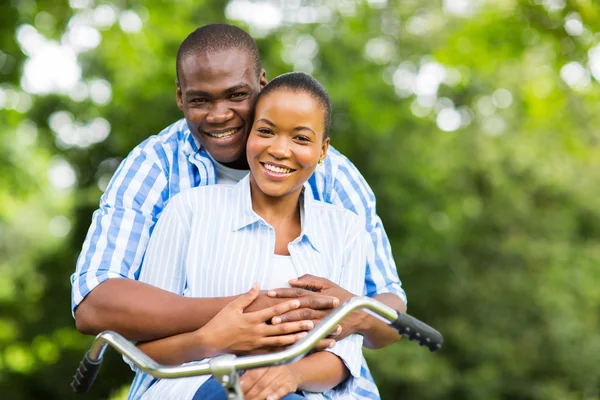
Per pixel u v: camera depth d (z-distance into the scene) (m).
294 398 3.47
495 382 21.33
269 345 3.54
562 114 14.06
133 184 4.33
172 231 3.93
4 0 14.54
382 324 3.97
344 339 3.86
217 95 4.30
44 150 20.83
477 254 23.72
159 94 18.55
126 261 4.12
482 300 22.80
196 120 4.36
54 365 23.06
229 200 3.96
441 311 22.89
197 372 3.00
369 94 19.42
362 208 4.71
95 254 4.08
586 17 10.10
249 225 3.90
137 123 19.69
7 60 15.31
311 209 4.02
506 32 11.69
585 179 24.31
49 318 23.62
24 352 23.36
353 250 4.08
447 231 22.28
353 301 3.16
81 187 22.00
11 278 24.02
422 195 21.84
